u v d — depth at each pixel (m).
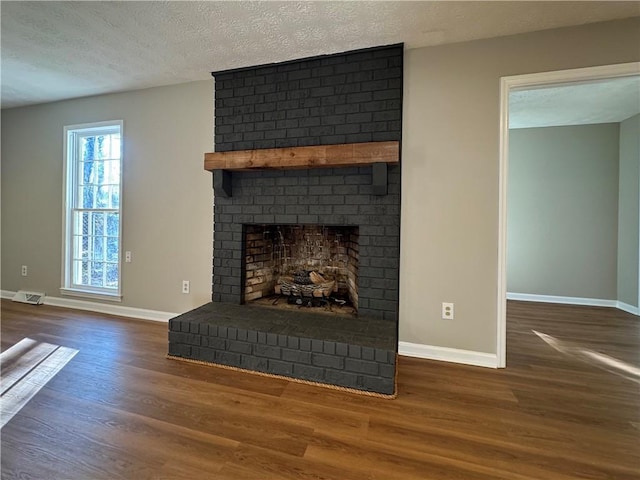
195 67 2.71
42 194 3.71
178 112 3.06
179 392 1.86
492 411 1.72
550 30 2.13
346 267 3.06
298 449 1.41
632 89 3.17
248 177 2.77
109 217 3.50
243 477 1.25
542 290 4.46
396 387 1.96
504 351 2.26
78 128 3.48
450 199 2.34
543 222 4.44
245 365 2.14
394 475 1.27
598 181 4.23
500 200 2.24
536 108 3.67
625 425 1.60
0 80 3.02
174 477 1.24
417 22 2.05
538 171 4.44
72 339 2.66
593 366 2.29
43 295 3.72
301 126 2.59
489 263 2.28
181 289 3.11
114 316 3.30
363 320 2.38
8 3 1.91
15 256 3.87
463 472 1.29
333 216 2.55
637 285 3.81
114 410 1.67
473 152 2.29
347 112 2.48
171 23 2.09
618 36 2.02
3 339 2.65
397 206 2.41
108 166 3.50
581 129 4.27
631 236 3.92
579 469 1.31
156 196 3.16
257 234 3.02
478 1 1.84
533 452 1.41
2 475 1.23
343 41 2.29
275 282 3.23
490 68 2.24
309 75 2.56
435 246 2.37
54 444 1.41
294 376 2.04
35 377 2.02
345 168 2.52
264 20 2.04
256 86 2.70
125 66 2.71
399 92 2.37
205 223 3.01
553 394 1.90
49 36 2.27
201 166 2.99
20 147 3.78
